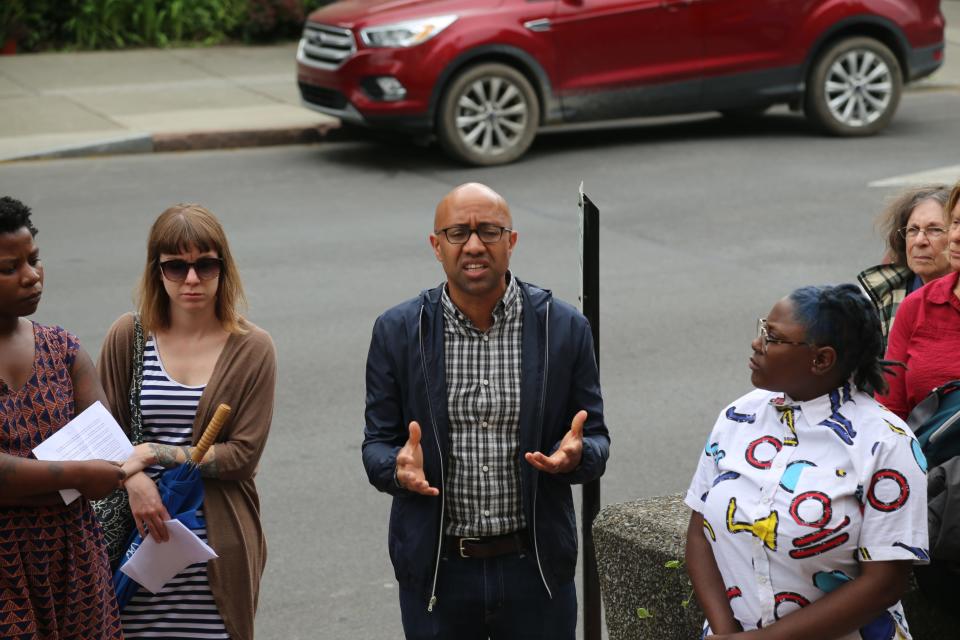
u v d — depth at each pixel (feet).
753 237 37.70
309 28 48.75
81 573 12.79
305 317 31.12
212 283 14.01
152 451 13.75
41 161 48.47
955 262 13.89
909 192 16.75
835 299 10.56
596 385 13.34
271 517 21.54
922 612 14.10
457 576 13.12
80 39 68.74
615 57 47.85
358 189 44.11
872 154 48.01
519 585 13.12
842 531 10.46
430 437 12.95
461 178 45.55
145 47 69.77
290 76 63.36
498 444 12.96
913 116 55.31
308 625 18.54
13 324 12.78
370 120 46.47
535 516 12.94
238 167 47.80
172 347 14.33
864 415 10.64
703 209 40.83
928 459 12.95
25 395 12.67
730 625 10.95
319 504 22.03
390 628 18.52
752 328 30.27
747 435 11.07
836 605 10.40
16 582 12.38
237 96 58.70
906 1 50.70
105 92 59.06
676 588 14.29
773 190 43.04
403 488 12.93
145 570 13.61
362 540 20.92
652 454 23.73
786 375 10.66
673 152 49.06
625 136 52.39
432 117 46.29
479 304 12.91
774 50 49.52
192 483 13.75
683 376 27.45
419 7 46.34
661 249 36.63
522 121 47.34
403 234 38.40
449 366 12.96
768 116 55.88
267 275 34.37
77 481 12.31
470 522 13.05
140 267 34.94
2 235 12.32
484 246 12.52
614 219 39.86
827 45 50.34
